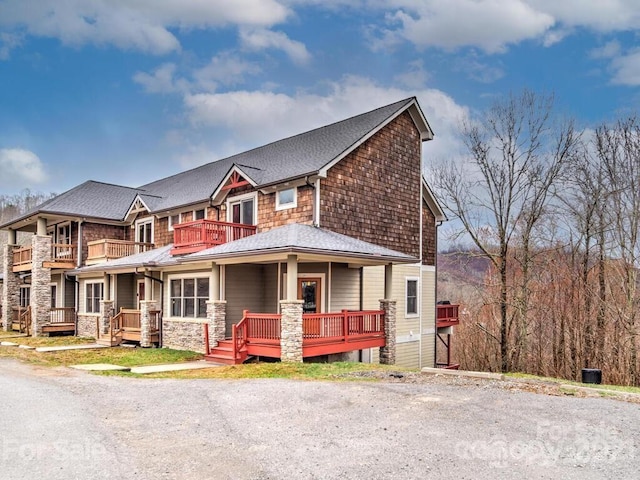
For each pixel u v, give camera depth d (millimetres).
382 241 18750
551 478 5051
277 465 5430
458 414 7527
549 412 7652
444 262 30047
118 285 21906
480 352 30047
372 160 18594
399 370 12320
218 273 16047
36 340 21734
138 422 7301
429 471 5219
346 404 8258
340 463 5469
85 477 5070
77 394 9469
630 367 21359
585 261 23438
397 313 19750
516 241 25219
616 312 22062
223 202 20250
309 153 18578
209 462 5551
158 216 23969
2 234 63688
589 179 23219
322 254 13500
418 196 20781
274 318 13961
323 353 14125
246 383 10500
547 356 25562
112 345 19578
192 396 9211
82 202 26516
